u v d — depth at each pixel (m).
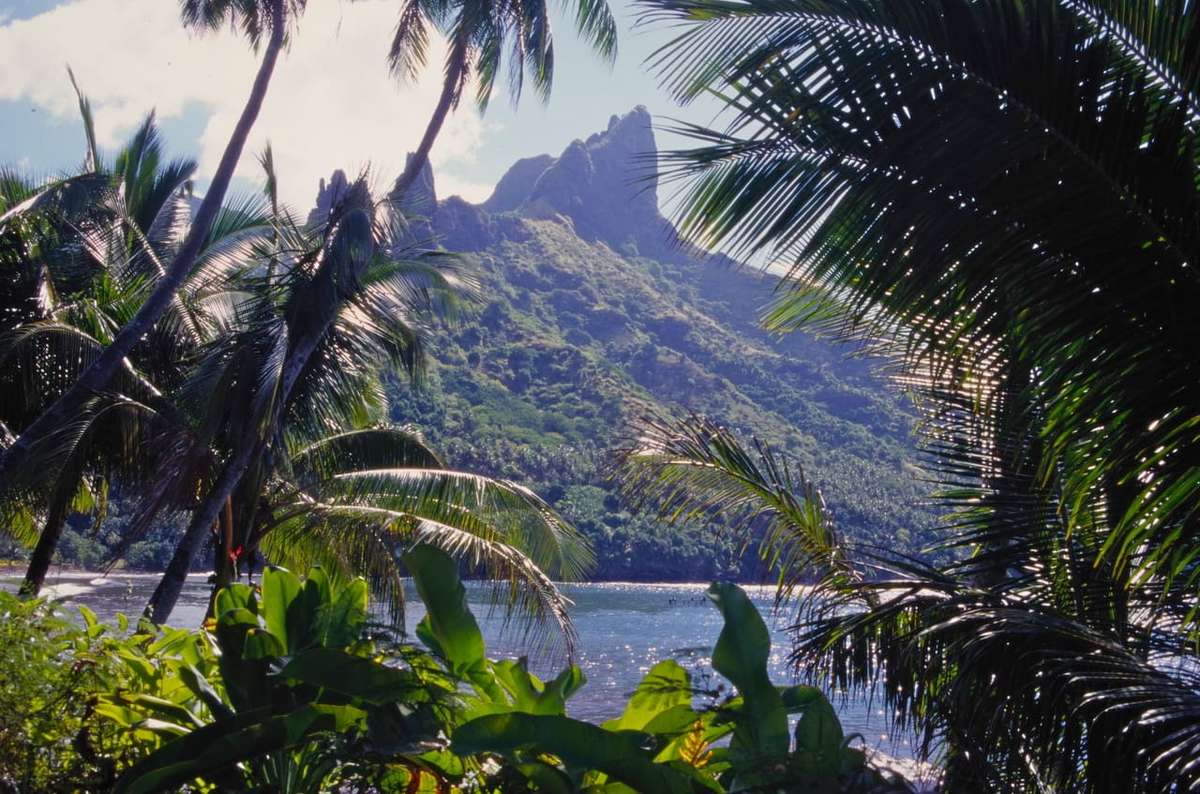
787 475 5.52
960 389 4.40
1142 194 3.10
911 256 3.22
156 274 13.56
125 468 12.77
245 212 14.55
